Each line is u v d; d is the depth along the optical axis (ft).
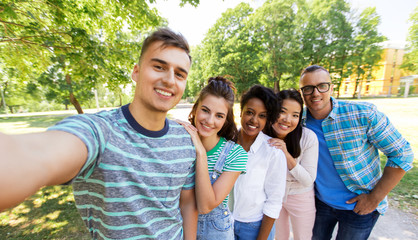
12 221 10.88
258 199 5.58
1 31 12.98
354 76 112.37
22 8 12.44
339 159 6.31
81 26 15.42
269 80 95.40
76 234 9.82
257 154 5.76
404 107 49.08
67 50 13.26
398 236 9.30
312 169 6.33
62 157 1.89
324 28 90.94
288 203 7.01
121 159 2.70
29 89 64.64
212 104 4.61
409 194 12.47
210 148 4.99
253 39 97.35
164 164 3.16
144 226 3.00
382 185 5.77
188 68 3.35
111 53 16.07
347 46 88.22
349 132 6.08
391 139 5.60
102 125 2.60
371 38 88.58
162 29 3.17
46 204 12.64
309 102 6.58
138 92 3.09
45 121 63.98
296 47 90.22
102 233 2.93
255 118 5.62
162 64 3.01
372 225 6.34
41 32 12.16
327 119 6.40
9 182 1.52
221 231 4.82
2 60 14.99
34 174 1.66
